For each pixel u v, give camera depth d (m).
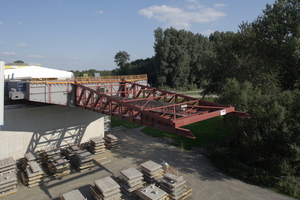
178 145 24.27
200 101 16.81
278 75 22.64
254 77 21.16
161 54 73.62
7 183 14.48
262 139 18.42
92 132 25.06
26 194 14.48
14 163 16.86
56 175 16.59
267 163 17.44
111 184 13.19
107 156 21.25
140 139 26.72
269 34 21.64
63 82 18.95
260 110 16.12
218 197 14.02
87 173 17.55
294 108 15.94
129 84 25.64
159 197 12.27
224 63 24.92
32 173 15.60
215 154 19.69
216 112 12.82
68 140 23.02
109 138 23.97
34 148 20.48
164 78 74.31
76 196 12.34
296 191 14.08
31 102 22.22
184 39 73.75
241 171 16.61
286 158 16.67
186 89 76.25
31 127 20.17
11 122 18.92
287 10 21.08
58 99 18.69
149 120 11.82
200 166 18.83
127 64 97.56
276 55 21.53
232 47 24.44
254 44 22.50
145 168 15.20
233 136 21.36
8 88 21.11
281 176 15.69
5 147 18.70
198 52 78.38
